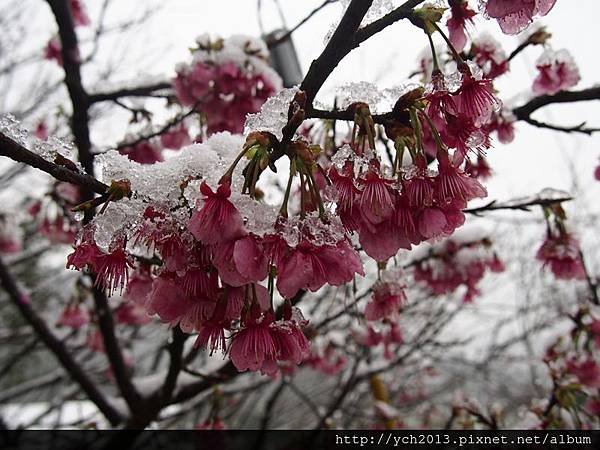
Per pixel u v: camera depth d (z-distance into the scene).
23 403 6.92
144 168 1.39
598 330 3.20
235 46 2.95
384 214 1.28
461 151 1.37
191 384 3.07
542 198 2.69
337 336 4.28
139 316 3.94
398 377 6.85
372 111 1.52
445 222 1.29
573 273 2.81
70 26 3.10
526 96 2.84
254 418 7.45
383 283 2.08
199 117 3.09
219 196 1.23
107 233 1.33
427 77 2.56
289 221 1.25
